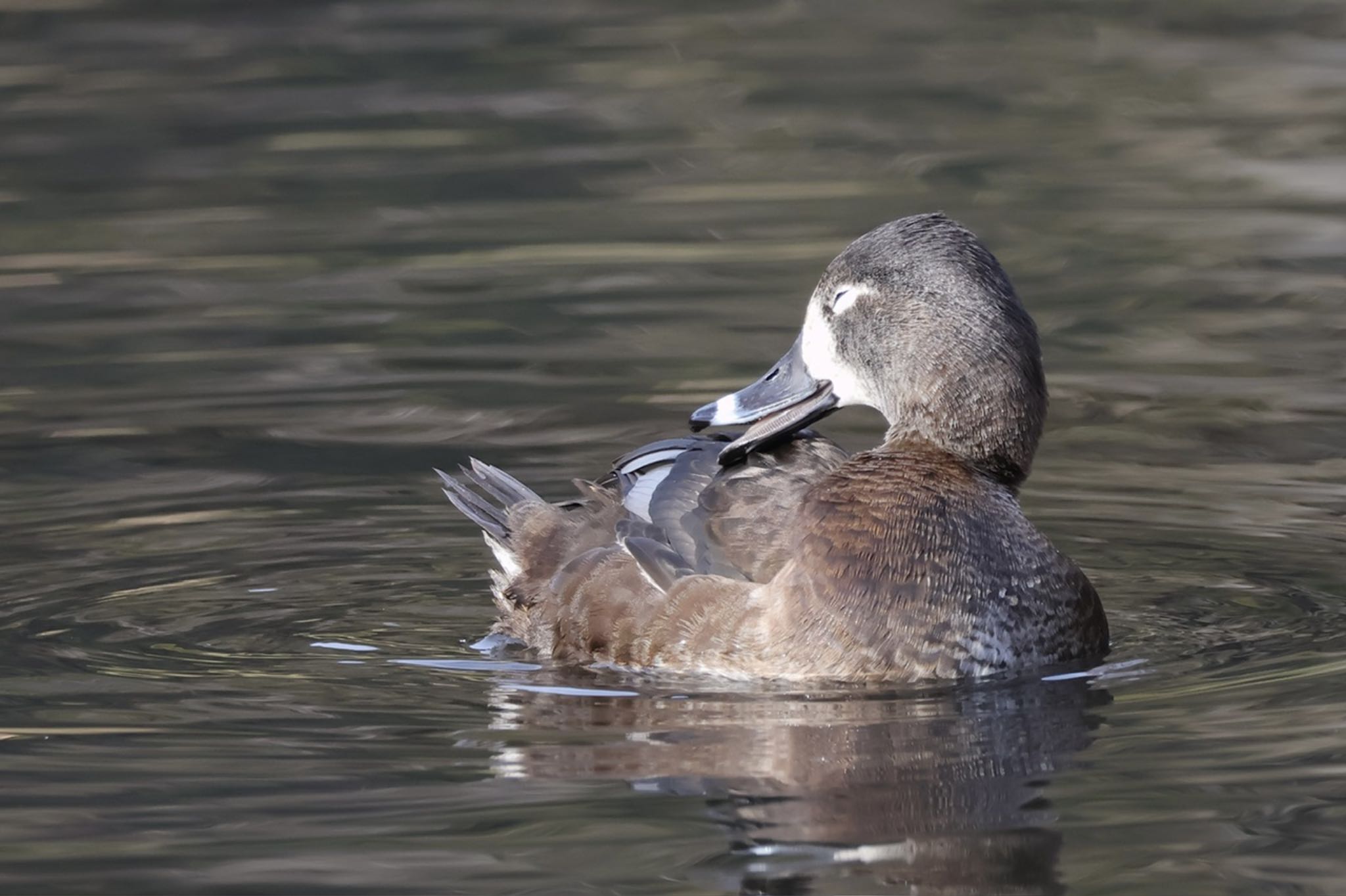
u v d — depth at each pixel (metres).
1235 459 11.95
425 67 22.91
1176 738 7.65
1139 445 12.25
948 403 9.09
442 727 7.98
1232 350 13.98
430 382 13.32
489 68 22.89
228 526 10.88
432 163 19.17
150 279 15.66
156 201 17.86
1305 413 12.72
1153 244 16.48
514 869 6.54
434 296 15.25
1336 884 6.30
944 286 9.15
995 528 8.73
